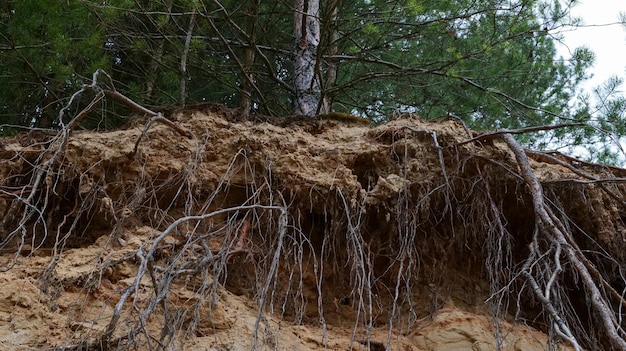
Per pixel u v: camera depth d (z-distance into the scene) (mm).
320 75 8359
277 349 4570
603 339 5754
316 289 5590
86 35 8039
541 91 9211
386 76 8672
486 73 9016
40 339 4102
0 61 8242
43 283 4457
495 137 5543
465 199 5750
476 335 5164
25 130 8883
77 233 5488
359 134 6137
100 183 5391
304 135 6082
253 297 5160
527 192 5773
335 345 4938
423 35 8656
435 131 5793
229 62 9805
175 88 9781
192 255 4883
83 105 8961
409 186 5562
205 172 5559
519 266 5840
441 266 5848
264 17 10102
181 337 4355
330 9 8227
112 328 3756
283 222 4555
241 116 6223
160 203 5543
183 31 8805
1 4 8094
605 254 5816
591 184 5793
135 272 4832
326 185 5449
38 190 5398
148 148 5605
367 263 5125
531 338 5430
